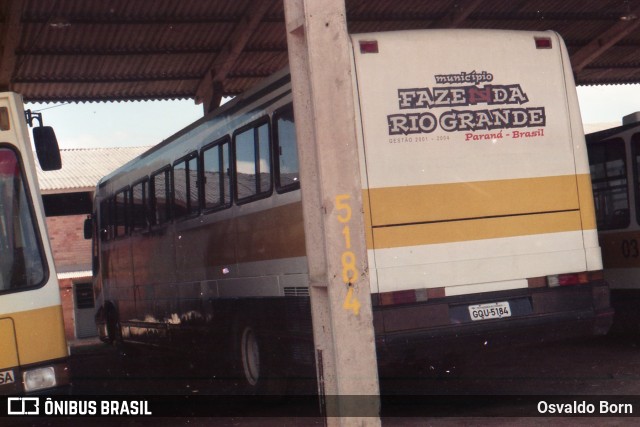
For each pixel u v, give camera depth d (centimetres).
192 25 1736
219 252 1126
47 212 2594
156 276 1441
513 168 861
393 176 823
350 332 605
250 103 1013
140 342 1598
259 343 1020
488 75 865
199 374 1301
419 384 995
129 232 1612
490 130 858
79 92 1977
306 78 628
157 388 1315
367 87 827
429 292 820
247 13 1703
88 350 2459
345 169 612
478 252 840
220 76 1898
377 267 809
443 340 818
